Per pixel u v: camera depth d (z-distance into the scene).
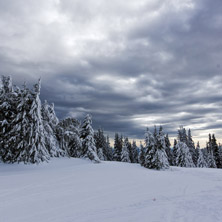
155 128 31.77
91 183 12.79
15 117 21.30
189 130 60.41
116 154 63.66
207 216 6.73
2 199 8.55
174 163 54.81
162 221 6.24
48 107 29.81
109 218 6.57
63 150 29.61
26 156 20.31
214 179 17.03
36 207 7.71
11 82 23.97
